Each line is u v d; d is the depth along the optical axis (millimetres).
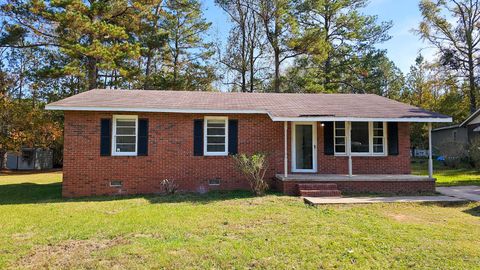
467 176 17453
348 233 6477
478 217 7973
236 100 13977
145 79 25438
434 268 4859
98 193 11805
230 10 27656
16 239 6211
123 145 12102
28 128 24703
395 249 5621
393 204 9367
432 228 6891
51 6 19734
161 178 12227
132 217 7832
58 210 8875
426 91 35031
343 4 27156
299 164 13062
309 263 5031
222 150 12680
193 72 28875
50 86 27469
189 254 5340
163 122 12352
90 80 22906
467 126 25375
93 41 20625
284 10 24391
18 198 11367
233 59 28578
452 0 27203
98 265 4949
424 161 29625
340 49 28484
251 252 5426
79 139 11781
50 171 25438
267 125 12875
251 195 11117
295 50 25031
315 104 13484
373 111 12266
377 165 13078
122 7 22562
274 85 27516
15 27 20172
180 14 27875
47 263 5043
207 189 12445
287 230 6703
